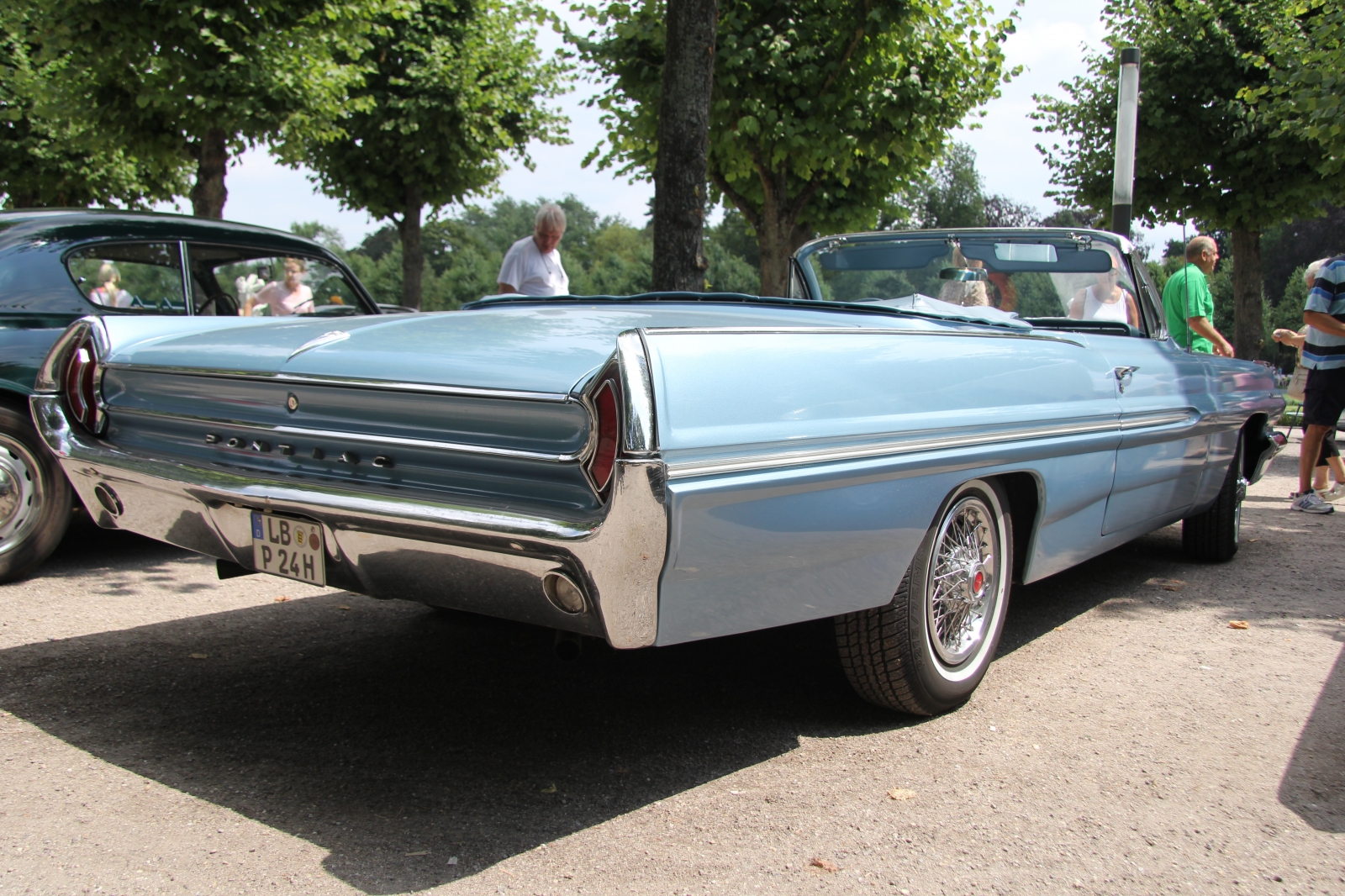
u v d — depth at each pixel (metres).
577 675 3.22
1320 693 3.19
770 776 2.49
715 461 1.99
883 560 2.48
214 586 4.27
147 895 1.88
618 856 2.08
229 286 4.99
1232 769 2.60
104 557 4.72
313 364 2.38
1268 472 9.05
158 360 2.72
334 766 2.50
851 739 2.74
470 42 16.77
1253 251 17.56
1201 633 3.84
